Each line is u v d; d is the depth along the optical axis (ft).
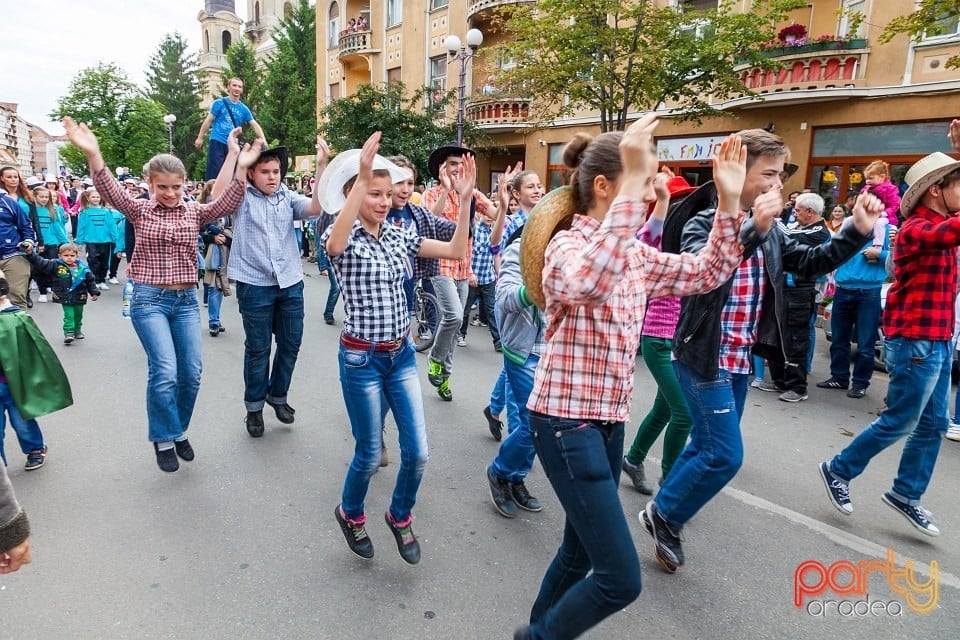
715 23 36.06
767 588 9.10
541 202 6.51
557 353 6.29
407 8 74.74
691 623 8.27
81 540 9.75
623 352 6.28
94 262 35.99
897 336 10.40
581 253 5.52
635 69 37.01
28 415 11.50
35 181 40.16
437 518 10.85
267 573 9.04
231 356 21.16
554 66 37.68
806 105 42.19
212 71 237.45
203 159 166.50
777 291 9.39
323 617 8.13
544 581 7.18
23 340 11.52
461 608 8.43
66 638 7.59
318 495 11.46
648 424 11.67
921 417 10.48
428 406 16.76
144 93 166.81
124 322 26.45
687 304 8.77
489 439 14.48
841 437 15.64
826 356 24.54
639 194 5.24
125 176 60.08
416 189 49.67
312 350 22.17
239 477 12.08
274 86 134.72
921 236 9.87
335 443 13.89
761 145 8.36
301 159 71.97
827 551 10.16
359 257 8.52
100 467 12.37
